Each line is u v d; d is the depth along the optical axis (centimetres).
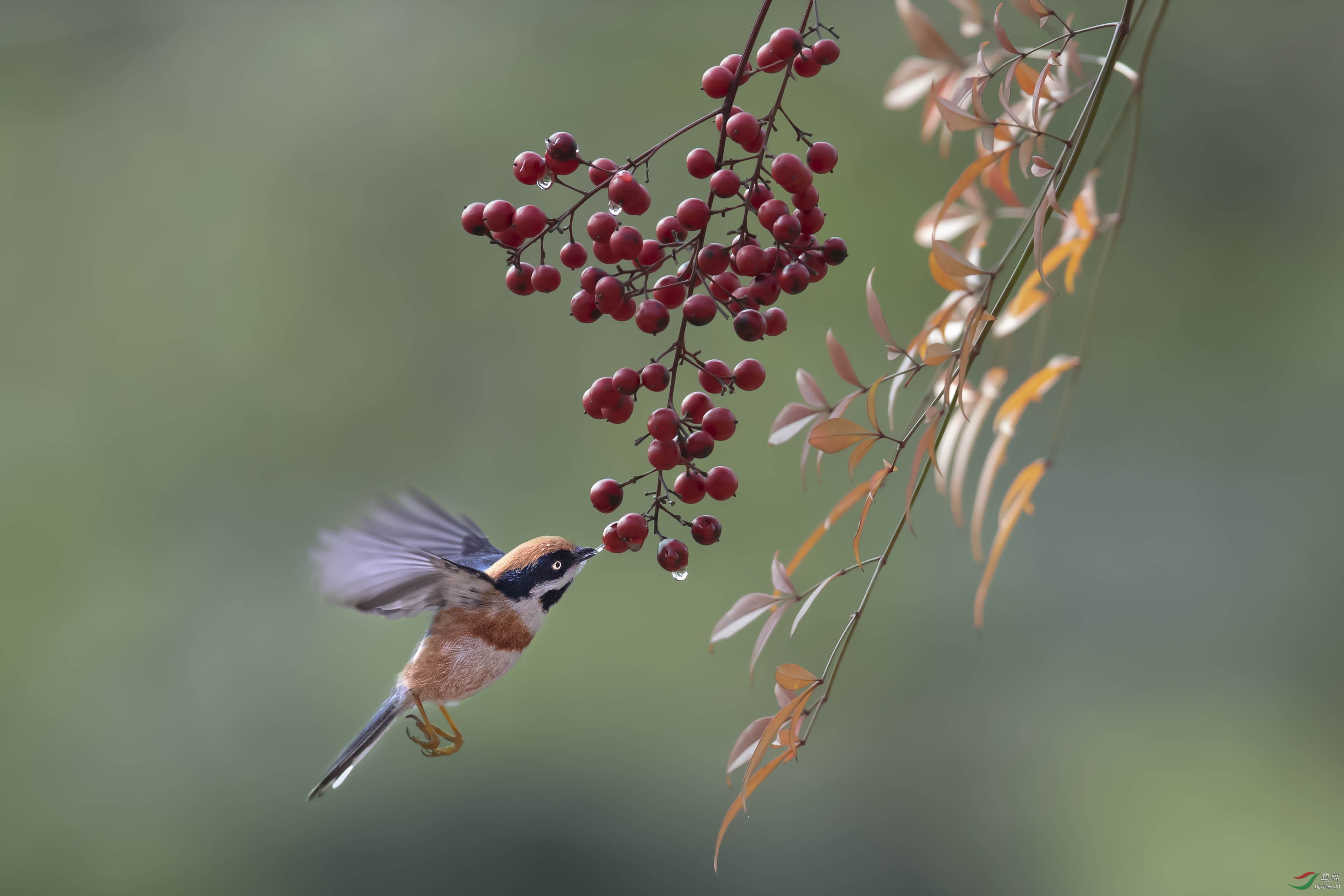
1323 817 720
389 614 531
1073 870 743
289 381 949
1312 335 818
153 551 912
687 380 898
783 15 947
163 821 827
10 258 978
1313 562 790
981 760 791
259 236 980
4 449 927
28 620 873
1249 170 833
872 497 514
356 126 995
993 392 525
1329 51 818
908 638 832
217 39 1038
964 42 858
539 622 532
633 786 823
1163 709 779
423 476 922
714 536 514
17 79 1016
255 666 872
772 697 838
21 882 807
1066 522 836
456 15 1009
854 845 790
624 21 986
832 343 514
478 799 828
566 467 904
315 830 827
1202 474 828
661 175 945
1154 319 843
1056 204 513
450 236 962
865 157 891
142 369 956
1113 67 513
